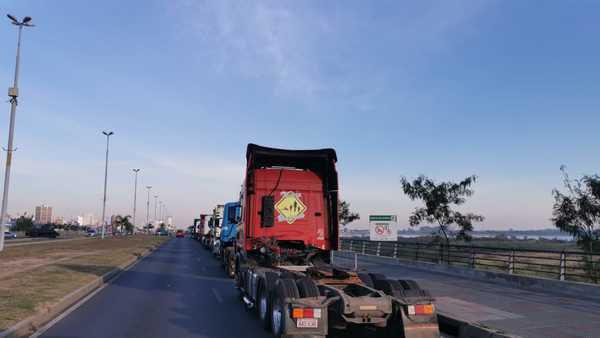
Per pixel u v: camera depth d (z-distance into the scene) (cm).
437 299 1264
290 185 1354
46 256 2630
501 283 1630
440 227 2258
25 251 3069
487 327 913
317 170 1391
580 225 1639
